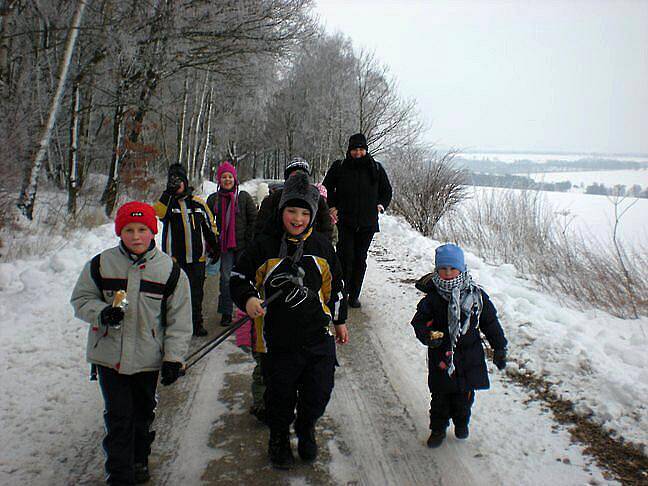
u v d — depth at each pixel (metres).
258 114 26.55
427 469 3.40
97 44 11.31
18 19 10.51
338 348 5.49
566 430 3.78
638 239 8.80
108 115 15.59
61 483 3.13
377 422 4.01
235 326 3.47
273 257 3.26
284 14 13.39
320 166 34.41
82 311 2.92
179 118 21.12
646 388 3.99
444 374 3.56
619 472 3.29
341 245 6.68
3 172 7.88
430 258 9.84
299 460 3.48
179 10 11.91
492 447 3.63
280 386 3.22
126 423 2.97
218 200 6.01
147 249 3.06
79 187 12.24
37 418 3.81
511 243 10.32
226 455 3.51
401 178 14.73
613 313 6.65
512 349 5.12
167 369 2.96
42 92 10.66
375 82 25.95
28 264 7.36
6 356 4.65
